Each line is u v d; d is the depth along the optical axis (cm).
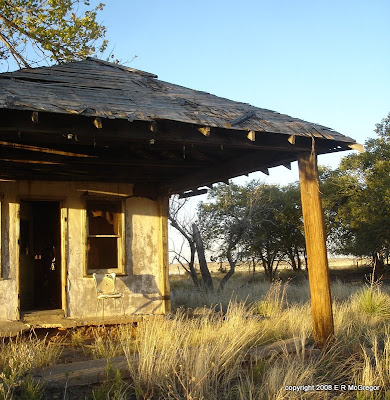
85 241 941
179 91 846
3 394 490
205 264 1895
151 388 570
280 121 743
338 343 727
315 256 737
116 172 927
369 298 1130
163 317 925
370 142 2569
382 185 2384
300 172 755
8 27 1666
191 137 659
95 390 556
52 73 813
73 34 1670
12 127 562
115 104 643
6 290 870
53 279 1068
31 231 1090
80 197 948
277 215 2600
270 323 891
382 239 2362
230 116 705
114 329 884
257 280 2544
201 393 550
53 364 652
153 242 1007
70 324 860
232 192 2428
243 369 663
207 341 736
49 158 791
